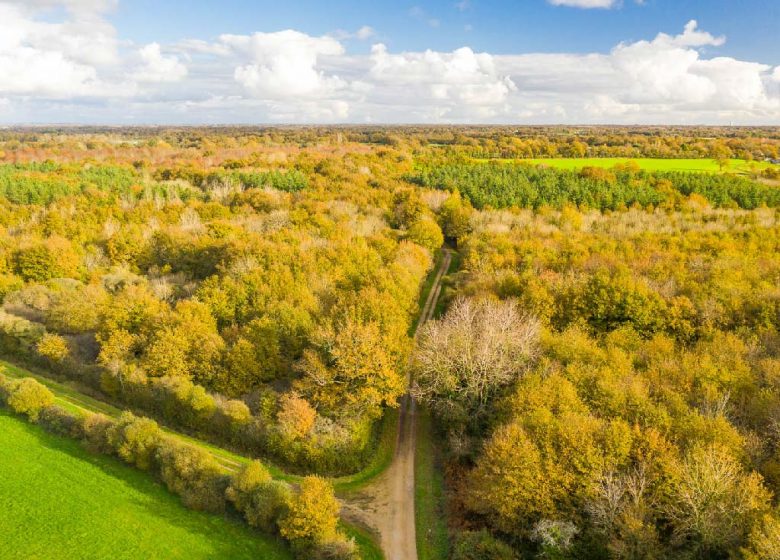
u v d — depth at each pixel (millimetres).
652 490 45875
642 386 56406
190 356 72625
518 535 47312
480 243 118000
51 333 84938
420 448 63688
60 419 65500
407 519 52344
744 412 55562
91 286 93125
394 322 73562
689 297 79875
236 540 48906
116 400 73688
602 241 109312
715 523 41500
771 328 71125
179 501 53875
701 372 59062
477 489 50375
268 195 152125
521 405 56062
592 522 44594
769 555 36938
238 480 50969
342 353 63531
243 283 88875
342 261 99250
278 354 73438
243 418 63188
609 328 79562
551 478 46812
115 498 53969
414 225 130500
